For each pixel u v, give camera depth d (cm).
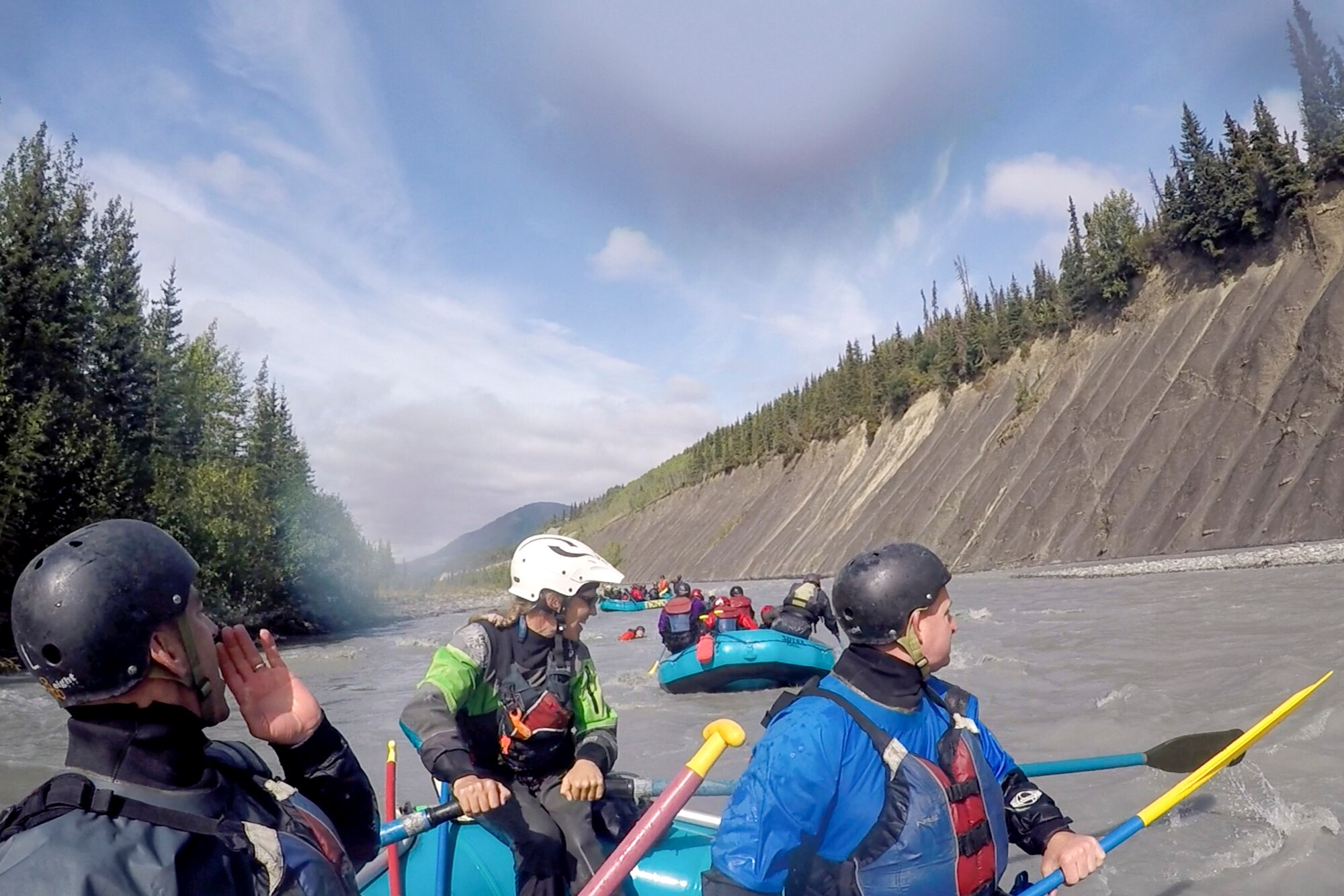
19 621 150
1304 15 4678
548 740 409
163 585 156
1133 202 5831
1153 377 4856
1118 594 2297
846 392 9288
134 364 3441
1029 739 812
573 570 405
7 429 2580
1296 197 4559
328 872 157
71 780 142
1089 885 484
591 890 317
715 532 10750
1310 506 3556
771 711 301
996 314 7288
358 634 3831
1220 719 788
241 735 1031
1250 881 471
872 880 271
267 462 4162
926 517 6091
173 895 132
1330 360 3931
